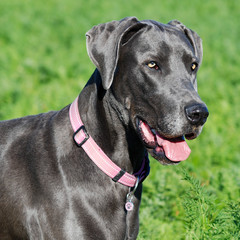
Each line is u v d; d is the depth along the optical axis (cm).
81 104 630
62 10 3525
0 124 667
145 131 620
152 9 3919
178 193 869
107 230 603
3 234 626
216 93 1742
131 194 626
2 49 2234
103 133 616
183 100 589
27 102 1462
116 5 3900
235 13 4072
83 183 598
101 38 616
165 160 610
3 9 3344
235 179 941
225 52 2600
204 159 1133
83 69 1950
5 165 624
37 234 600
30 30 2827
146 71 609
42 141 623
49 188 594
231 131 1357
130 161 631
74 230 586
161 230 790
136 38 618
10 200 611
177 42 621
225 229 677
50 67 1902
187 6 4197
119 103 619
